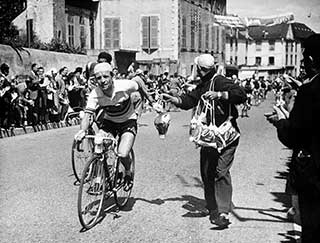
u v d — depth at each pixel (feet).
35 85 54.19
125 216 21.62
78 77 60.54
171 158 37.19
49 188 26.58
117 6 139.64
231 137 20.18
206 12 162.71
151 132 55.72
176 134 53.98
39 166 32.96
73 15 127.13
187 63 146.61
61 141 46.39
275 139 50.21
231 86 20.21
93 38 139.13
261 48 290.35
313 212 12.06
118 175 22.54
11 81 54.54
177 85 93.40
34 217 21.31
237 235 19.16
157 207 23.12
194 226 20.26
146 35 139.03
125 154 21.18
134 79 22.58
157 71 134.92
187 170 32.37
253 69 269.44
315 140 12.07
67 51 97.81
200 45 157.48
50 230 19.57
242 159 37.06
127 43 140.36
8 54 76.07
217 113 20.36
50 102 56.70
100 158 20.36
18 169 31.91
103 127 22.07
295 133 12.12
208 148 20.58
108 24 140.26
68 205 23.24
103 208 22.79
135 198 24.73
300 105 12.04
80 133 20.63
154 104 22.49
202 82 21.11
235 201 24.34
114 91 20.92
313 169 12.16
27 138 48.32
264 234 19.29
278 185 27.96
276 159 37.24
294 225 20.34
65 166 33.01
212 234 19.27
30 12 116.57
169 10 137.80
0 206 22.99
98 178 20.38
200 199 24.72
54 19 116.26
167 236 18.98
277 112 13.65
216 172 20.25
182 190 26.61
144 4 138.82
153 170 32.19
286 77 21.90
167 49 138.51
